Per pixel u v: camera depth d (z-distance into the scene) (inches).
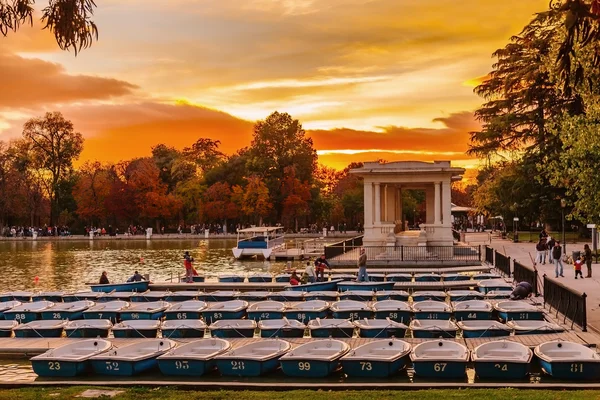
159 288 1610.5
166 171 5216.5
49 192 4909.0
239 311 1118.4
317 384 669.9
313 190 4751.5
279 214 4598.9
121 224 4906.5
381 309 1063.0
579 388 630.5
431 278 1572.3
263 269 2219.5
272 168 4579.2
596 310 1029.8
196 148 5497.1
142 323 989.2
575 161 995.9
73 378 751.1
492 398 571.5
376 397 588.1
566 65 382.0
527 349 738.2
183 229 4862.2
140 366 752.3
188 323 970.1
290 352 750.5
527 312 1003.3
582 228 2576.3
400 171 2145.7
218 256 2775.6
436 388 645.3
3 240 4188.0
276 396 602.5
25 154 4835.1
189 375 741.3
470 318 1040.8
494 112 2711.6
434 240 2151.8
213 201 4485.7
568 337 855.1
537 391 606.2
